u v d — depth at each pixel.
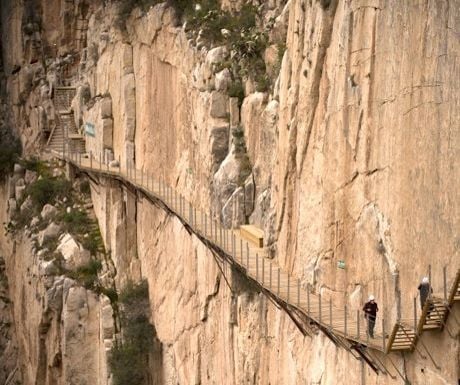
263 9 64.50
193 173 66.06
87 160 82.31
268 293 50.84
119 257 76.38
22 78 92.25
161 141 73.31
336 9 46.34
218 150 62.44
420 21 39.16
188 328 64.31
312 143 48.50
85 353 75.69
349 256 44.44
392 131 41.06
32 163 88.88
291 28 51.62
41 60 92.19
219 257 57.88
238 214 59.47
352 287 44.12
